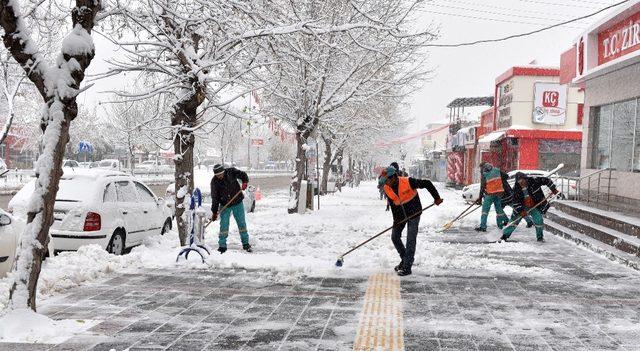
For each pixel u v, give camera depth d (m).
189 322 5.46
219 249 9.82
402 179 8.00
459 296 6.69
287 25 10.17
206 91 10.66
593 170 17.66
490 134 36.19
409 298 6.56
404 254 8.13
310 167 21.28
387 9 15.79
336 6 14.84
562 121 31.31
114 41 9.71
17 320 5.04
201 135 11.25
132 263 8.50
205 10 9.96
